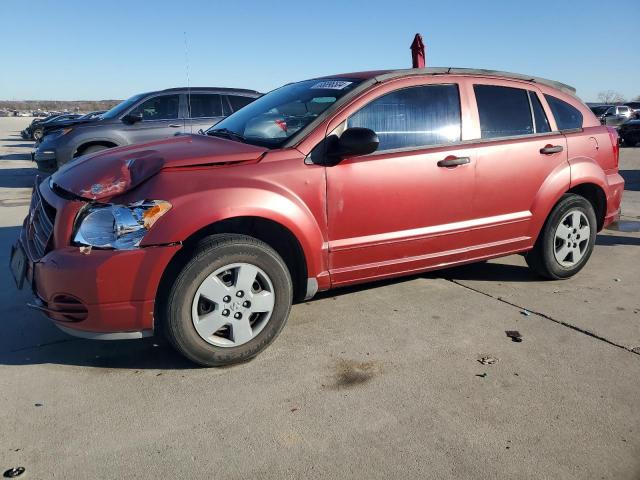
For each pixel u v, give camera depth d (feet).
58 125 35.27
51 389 9.89
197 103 32.58
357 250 12.13
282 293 10.97
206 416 9.09
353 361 10.95
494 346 11.62
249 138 12.50
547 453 8.16
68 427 8.76
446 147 13.12
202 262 10.03
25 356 11.18
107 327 9.83
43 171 31.58
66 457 8.04
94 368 10.70
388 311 13.44
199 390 9.89
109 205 9.87
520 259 18.29
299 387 9.98
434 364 10.83
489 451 8.20
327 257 11.84
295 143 11.50
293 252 11.78
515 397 9.66
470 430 8.71
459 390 9.88
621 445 8.36
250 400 9.57
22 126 159.74
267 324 10.92
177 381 10.21
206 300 10.34
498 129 14.12
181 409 9.29
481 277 16.21
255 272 10.61
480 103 13.92
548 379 10.28
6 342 11.82
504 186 14.03
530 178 14.48
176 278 9.96
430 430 8.71
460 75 13.85
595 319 13.09
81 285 9.56
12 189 35.45
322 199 11.51
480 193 13.66
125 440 8.45
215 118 32.73
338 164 11.68
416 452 8.18
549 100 15.39
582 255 16.05
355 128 11.23
